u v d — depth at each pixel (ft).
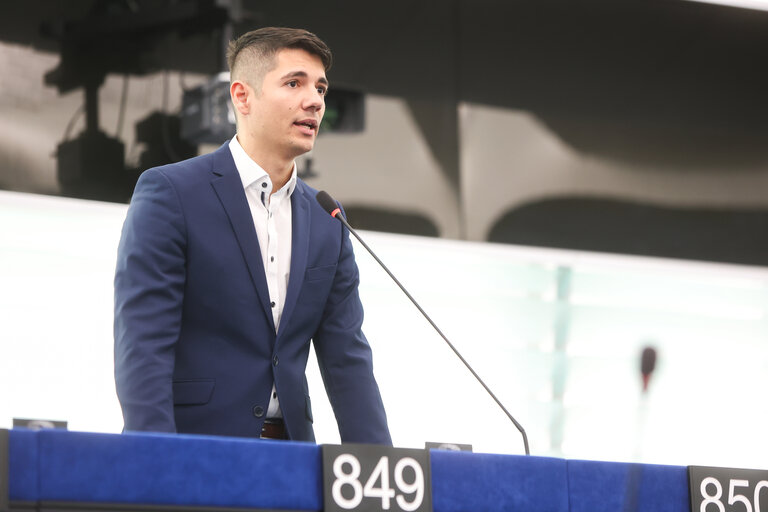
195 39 49.16
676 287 59.57
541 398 56.59
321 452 14.92
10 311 48.32
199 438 14.23
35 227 49.03
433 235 53.52
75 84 47.60
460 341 55.83
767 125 59.06
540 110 55.88
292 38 21.36
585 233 55.83
